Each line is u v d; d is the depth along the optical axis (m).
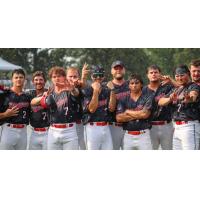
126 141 8.41
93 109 8.10
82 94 8.23
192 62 8.46
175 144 8.46
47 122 8.59
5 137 8.41
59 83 8.04
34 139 8.65
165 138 8.98
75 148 8.08
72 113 8.03
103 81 8.59
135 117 8.23
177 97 8.24
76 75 8.12
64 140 8.03
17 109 8.39
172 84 8.80
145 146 8.29
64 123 8.02
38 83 8.60
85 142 9.01
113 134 8.84
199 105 8.24
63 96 8.01
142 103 8.33
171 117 8.93
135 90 8.34
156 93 8.75
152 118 8.80
